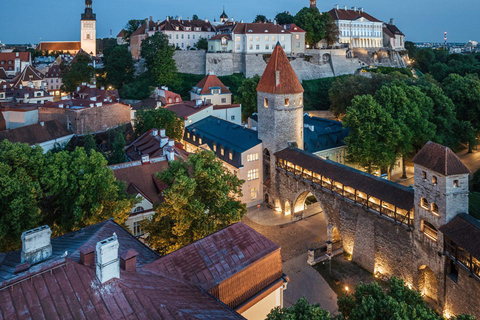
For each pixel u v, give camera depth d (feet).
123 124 308.81
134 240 107.45
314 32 560.61
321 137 270.26
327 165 201.67
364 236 178.70
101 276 70.95
